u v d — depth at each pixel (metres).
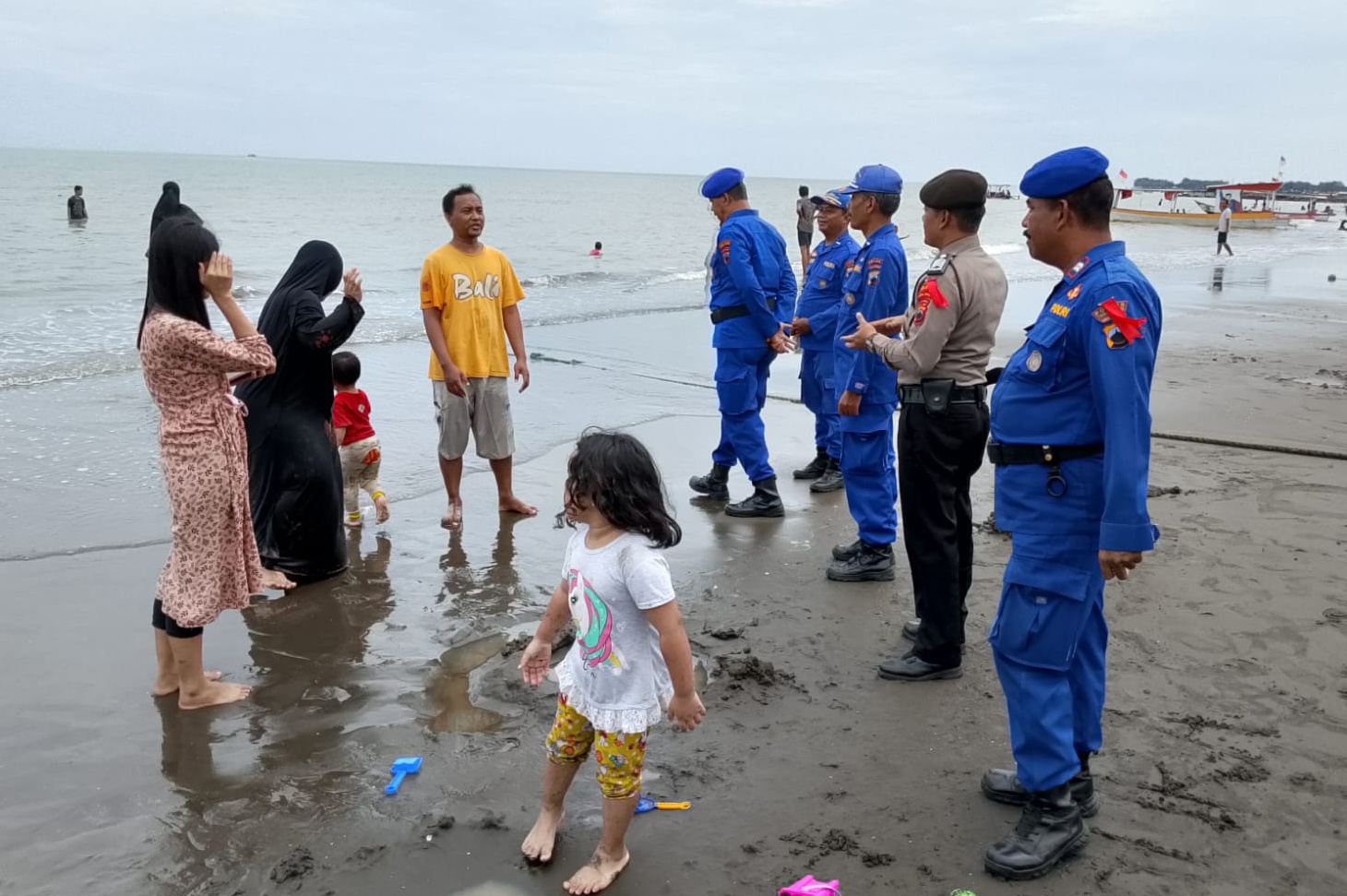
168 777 3.68
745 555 6.19
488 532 6.50
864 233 5.45
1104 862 3.19
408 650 4.79
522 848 3.24
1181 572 5.69
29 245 24.30
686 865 3.20
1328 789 3.58
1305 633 4.91
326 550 5.60
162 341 3.96
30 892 3.03
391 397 10.08
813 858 3.23
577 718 3.13
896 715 4.20
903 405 4.33
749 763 3.81
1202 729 4.02
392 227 36.16
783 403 10.70
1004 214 82.31
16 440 8.03
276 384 5.42
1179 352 14.00
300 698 4.30
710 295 6.99
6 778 3.64
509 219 49.94
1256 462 8.20
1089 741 3.36
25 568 5.57
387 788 3.59
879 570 5.74
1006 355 13.68
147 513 6.52
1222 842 3.29
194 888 3.07
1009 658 3.26
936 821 3.44
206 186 68.81
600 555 3.01
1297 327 17.09
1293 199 102.81
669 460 8.28
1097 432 3.07
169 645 4.27
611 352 13.17
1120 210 61.91
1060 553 3.12
